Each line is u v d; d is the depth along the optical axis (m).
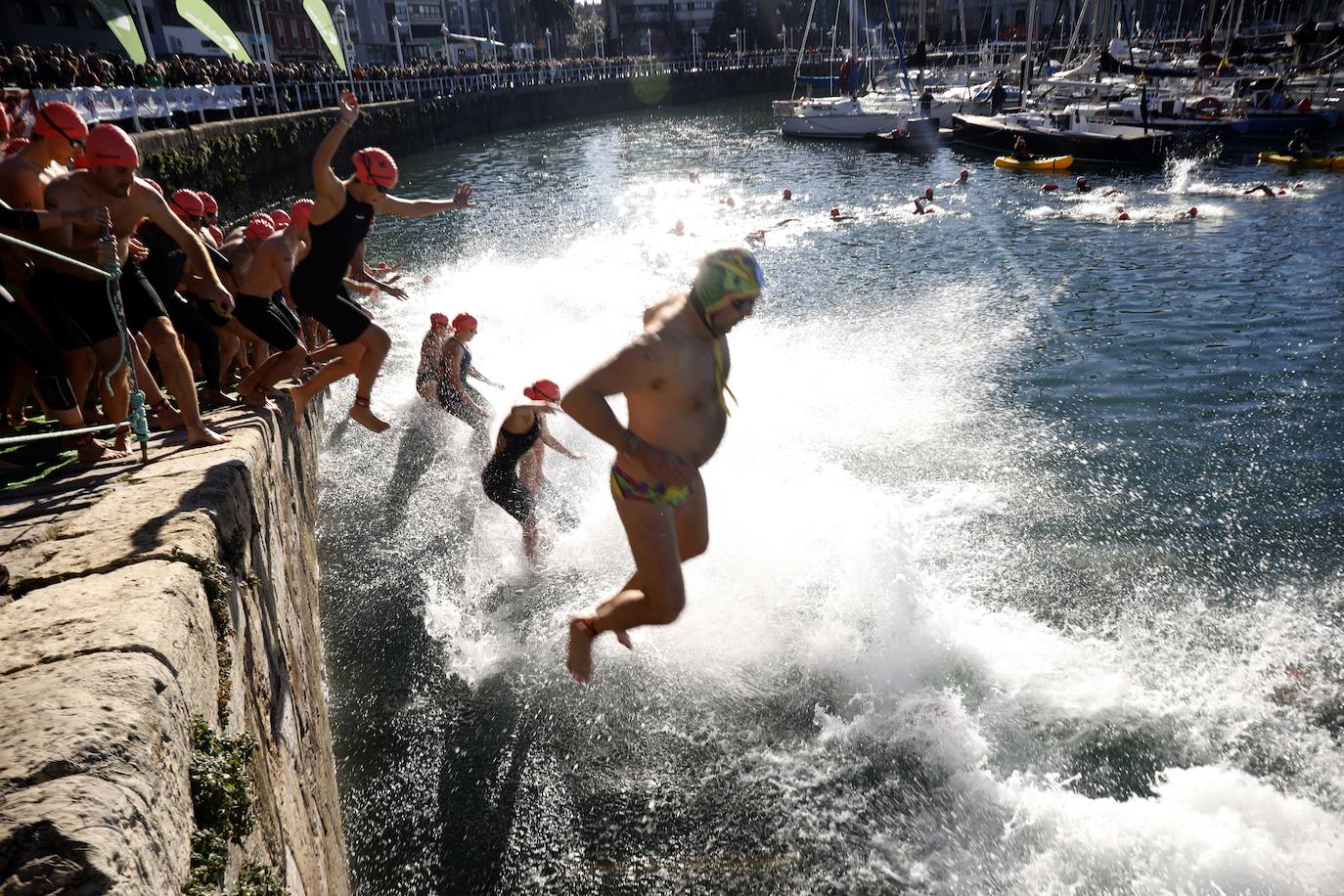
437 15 96.19
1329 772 4.97
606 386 2.99
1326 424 9.48
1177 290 14.95
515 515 7.02
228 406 5.78
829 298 15.26
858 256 18.52
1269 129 33.44
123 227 4.41
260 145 27.20
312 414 8.59
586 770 5.14
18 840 1.56
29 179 4.32
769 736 5.33
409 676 5.89
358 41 75.75
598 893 4.44
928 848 4.61
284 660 4.05
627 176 33.06
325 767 4.68
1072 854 4.53
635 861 4.60
